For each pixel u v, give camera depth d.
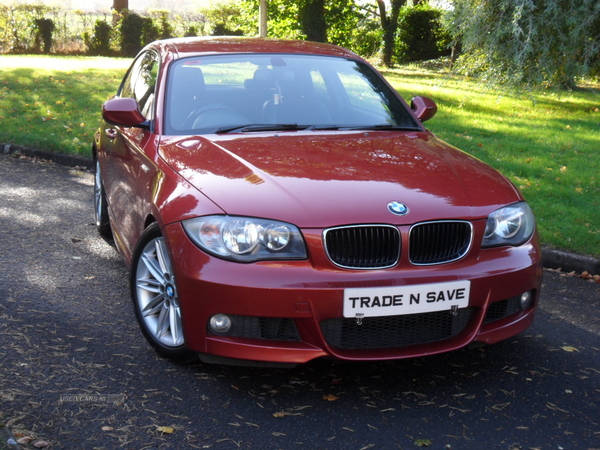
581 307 4.53
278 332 3.07
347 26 25.58
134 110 4.07
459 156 3.89
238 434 2.85
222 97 4.25
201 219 3.10
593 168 8.27
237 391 3.21
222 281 2.99
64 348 3.59
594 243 5.52
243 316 3.04
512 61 13.26
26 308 4.10
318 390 3.24
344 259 3.05
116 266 4.92
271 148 3.68
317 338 3.00
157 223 3.43
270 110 4.23
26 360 3.43
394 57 29.98
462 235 3.21
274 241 3.01
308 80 4.51
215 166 3.43
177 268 3.13
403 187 3.29
